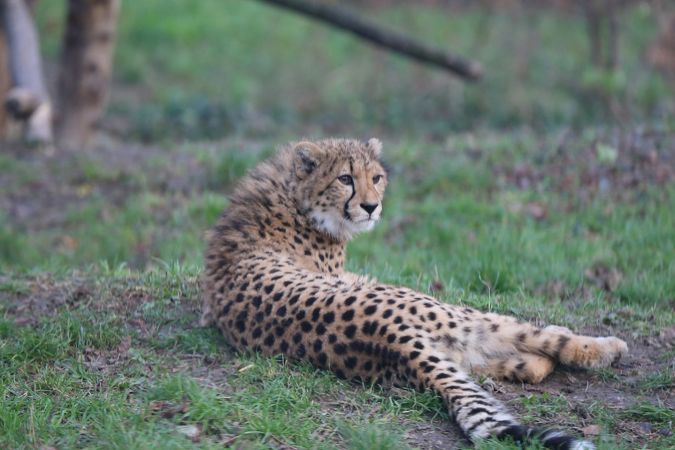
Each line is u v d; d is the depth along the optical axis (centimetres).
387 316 739
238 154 1677
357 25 2273
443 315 759
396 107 2856
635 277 1120
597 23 2792
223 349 837
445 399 695
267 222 892
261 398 718
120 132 2530
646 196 1358
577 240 1243
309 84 3139
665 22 3091
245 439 668
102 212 1593
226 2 3606
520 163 1528
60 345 835
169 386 725
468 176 1511
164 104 2780
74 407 715
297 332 775
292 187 907
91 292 986
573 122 2603
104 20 2175
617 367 826
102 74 2209
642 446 685
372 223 924
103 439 661
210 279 876
